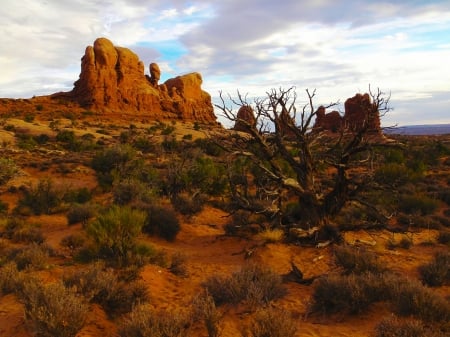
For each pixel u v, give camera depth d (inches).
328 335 236.2
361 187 551.2
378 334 220.2
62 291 244.1
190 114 6003.9
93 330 243.3
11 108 4596.5
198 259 493.7
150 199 826.2
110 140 2982.3
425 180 1298.0
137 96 5516.7
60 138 2736.2
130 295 289.1
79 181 1411.2
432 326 229.3
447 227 749.9
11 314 269.1
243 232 617.6
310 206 550.9
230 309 276.5
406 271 408.2
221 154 1897.1
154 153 2202.3
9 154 2007.9
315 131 590.9
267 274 320.5
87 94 5226.4
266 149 584.4
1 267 394.6
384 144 538.9
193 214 815.1
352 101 3181.6
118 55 5639.8
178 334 213.3
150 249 411.2
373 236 609.0
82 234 559.5
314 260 456.1
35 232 597.6
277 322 210.4
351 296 266.4
